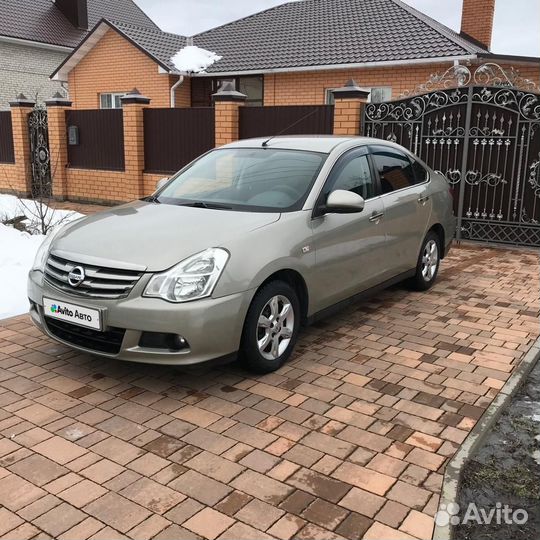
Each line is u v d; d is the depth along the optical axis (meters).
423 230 6.04
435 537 2.58
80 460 3.13
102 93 18.81
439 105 8.90
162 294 3.60
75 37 26.80
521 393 4.11
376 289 5.40
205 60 17.19
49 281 4.05
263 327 4.07
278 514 2.71
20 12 25.95
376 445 3.31
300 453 3.22
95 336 3.84
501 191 8.76
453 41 14.05
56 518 2.67
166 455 3.18
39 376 4.14
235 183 4.91
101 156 13.19
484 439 3.47
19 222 9.18
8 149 14.68
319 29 17.47
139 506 2.76
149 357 3.65
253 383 4.06
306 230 4.32
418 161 6.38
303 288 4.38
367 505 2.79
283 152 5.11
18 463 3.10
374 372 4.29
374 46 15.18
